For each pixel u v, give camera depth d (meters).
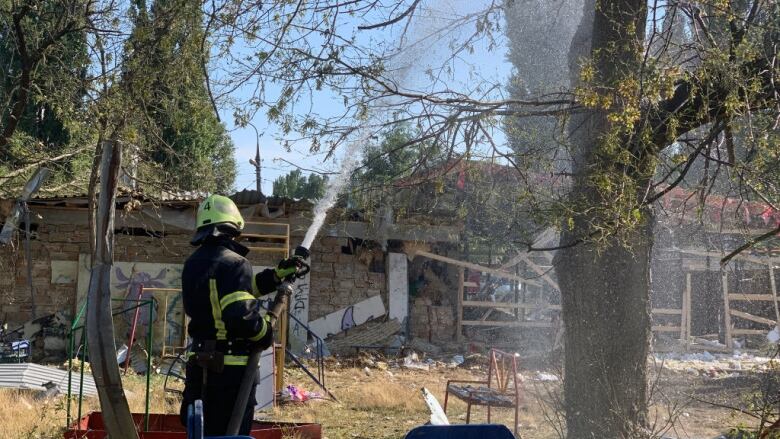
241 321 4.32
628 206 5.78
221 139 13.84
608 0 6.64
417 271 20.12
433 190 7.76
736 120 5.93
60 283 17.41
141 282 17.47
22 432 8.04
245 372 4.43
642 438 6.92
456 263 19.06
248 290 4.50
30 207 17.17
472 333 19.98
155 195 14.80
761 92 6.10
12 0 12.02
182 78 7.53
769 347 8.79
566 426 7.20
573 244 6.39
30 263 16.58
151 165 13.31
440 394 12.70
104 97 9.43
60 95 11.64
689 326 19.27
